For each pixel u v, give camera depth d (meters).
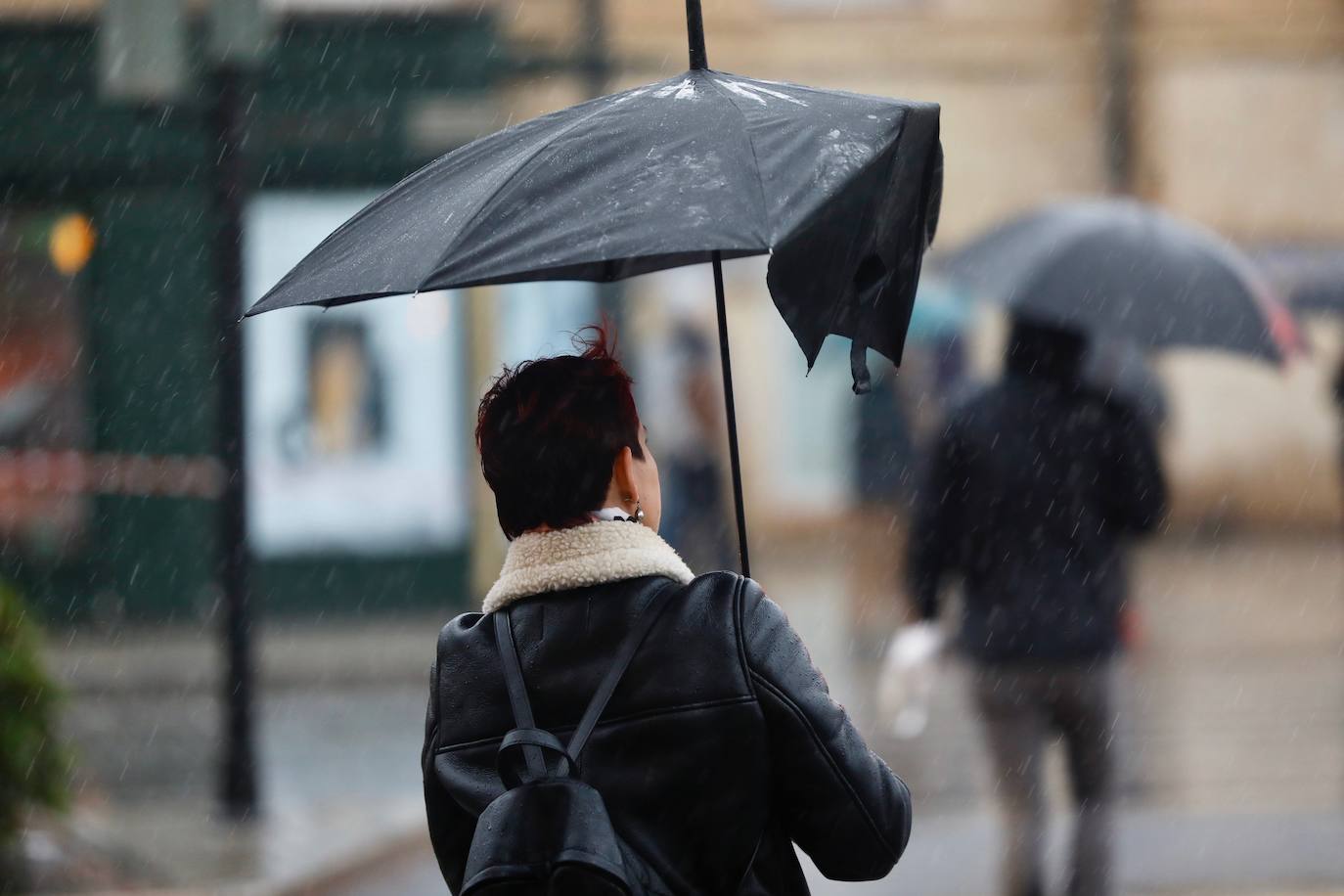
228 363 29.44
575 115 9.75
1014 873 20.14
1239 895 24.41
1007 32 79.62
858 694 38.72
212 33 29.06
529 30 56.00
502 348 54.56
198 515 53.53
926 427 50.12
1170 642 46.59
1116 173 80.00
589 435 9.13
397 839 27.66
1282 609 52.94
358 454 54.44
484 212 8.86
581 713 8.79
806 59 78.38
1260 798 30.11
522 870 8.36
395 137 54.12
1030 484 20.30
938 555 20.64
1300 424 80.38
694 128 9.16
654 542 9.23
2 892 23.39
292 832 27.41
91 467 50.47
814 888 24.91
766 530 79.31
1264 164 81.12
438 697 9.34
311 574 54.28
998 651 20.14
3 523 53.34
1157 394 21.22
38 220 54.06
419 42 54.19
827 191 8.79
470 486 54.62
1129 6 79.62
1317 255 76.44
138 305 53.97
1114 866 20.00
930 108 9.74
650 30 75.19
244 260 29.53
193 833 27.22
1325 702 38.28
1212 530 80.62
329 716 39.28
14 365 54.03
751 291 77.31
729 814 8.59
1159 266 22.02
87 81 53.62
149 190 53.88
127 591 53.34
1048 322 20.91
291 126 53.72
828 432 79.25
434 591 54.56
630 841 8.53
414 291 8.59
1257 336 21.97
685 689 8.66
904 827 9.07
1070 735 20.16
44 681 24.02
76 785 30.69
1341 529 80.00
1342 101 81.06
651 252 8.38
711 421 48.78
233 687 28.91
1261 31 80.44
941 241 80.56
